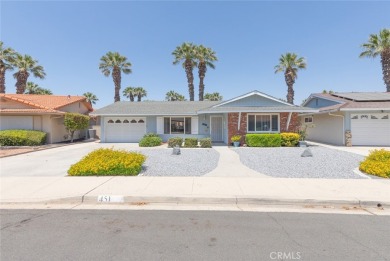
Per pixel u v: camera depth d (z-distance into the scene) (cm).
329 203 530
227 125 1747
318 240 364
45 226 419
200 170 854
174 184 658
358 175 770
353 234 384
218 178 729
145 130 2092
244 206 526
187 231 396
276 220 443
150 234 386
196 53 3119
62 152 1432
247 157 1158
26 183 677
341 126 1683
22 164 1017
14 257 318
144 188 620
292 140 1617
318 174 787
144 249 338
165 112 2023
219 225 421
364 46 2508
